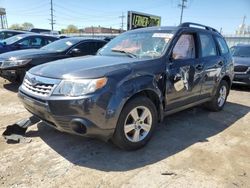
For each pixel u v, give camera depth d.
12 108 4.95
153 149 3.48
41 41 9.53
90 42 7.39
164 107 3.78
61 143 3.51
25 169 2.86
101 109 2.87
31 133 3.79
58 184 2.62
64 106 2.84
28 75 3.43
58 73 3.05
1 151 3.22
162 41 3.95
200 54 4.46
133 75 3.19
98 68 3.09
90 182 2.68
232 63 5.62
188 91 4.16
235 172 2.99
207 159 3.27
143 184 2.68
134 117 3.27
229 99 6.87
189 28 4.34
